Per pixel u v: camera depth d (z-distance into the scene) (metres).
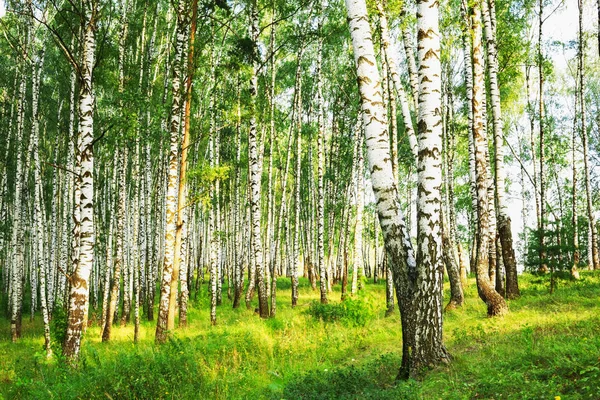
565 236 17.19
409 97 26.28
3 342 16.62
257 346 10.02
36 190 16.77
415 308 6.41
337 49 25.47
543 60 19.28
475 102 12.31
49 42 22.45
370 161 6.83
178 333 13.91
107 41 16.45
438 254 6.42
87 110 10.60
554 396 4.54
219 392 7.16
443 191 25.23
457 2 19.86
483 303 13.77
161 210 27.97
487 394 5.12
